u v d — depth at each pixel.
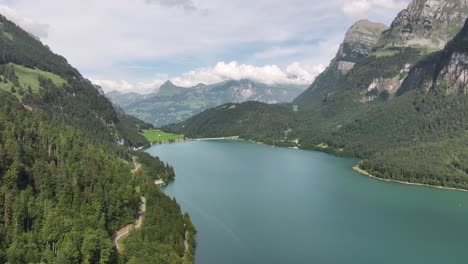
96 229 174.50
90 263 155.25
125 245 181.50
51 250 156.75
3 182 176.50
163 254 178.38
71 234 159.38
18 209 158.50
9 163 185.88
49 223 160.38
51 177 194.25
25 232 159.38
